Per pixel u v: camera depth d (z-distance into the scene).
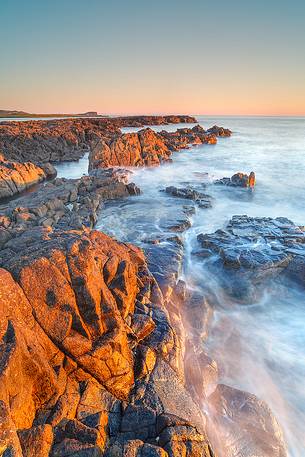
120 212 25.48
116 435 6.81
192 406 8.00
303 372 11.07
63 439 6.08
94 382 7.66
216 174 42.59
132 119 171.88
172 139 76.88
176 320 11.47
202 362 10.34
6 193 34.78
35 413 6.52
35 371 6.49
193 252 17.52
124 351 8.49
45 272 7.89
